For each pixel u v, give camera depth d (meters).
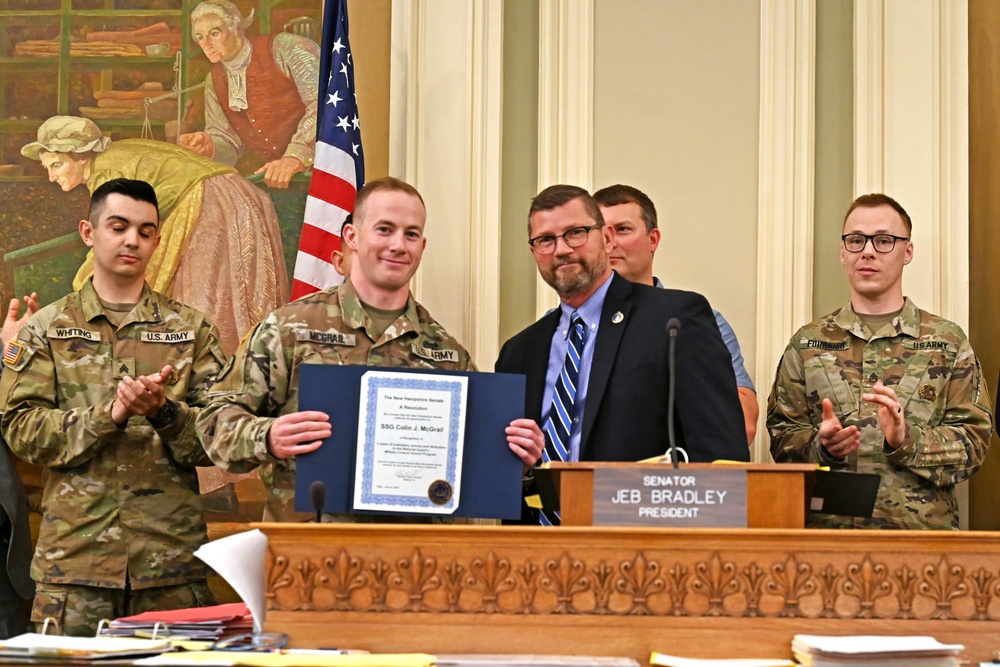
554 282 3.20
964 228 4.08
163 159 4.25
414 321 3.11
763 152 4.18
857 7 4.21
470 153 4.21
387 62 4.30
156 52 4.30
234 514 4.05
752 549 2.12
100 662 2.01
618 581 2.11
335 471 2.49
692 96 4.25
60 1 4.33
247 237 4.21
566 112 4.25
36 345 3.54
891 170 4.14
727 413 2.96
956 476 3.53
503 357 3.38
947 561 2.12
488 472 2.50
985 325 4.11
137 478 3.50
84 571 3.41
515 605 2.11
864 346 3.77
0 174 4.28
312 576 2.12
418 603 2.12
